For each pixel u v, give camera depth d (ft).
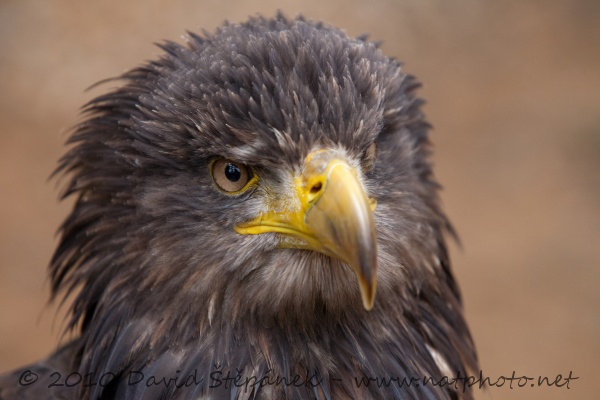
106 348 23.99
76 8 86.74
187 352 23.27
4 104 78.84
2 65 82.17
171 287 23.22
